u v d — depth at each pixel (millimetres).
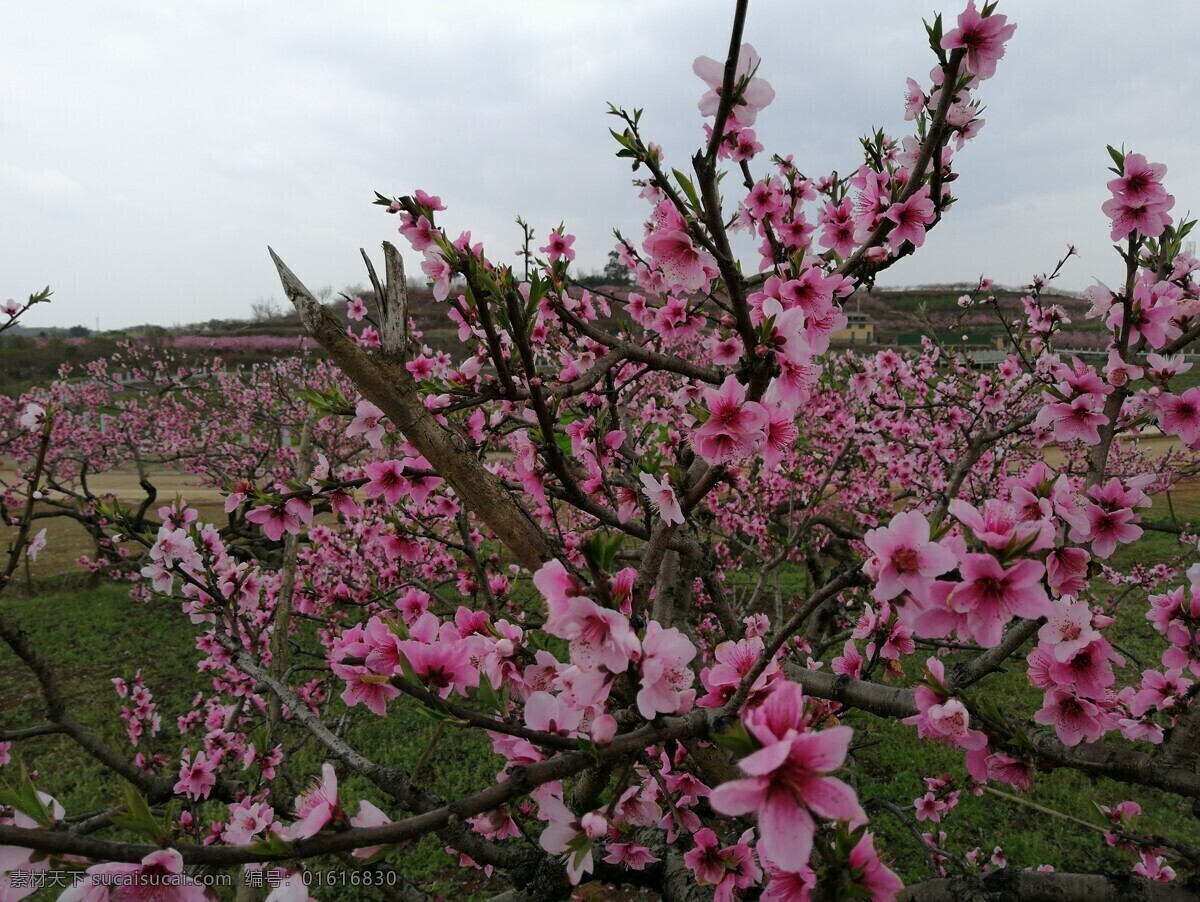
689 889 1716
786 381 1530
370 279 1626
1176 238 2102
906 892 1586
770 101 1490
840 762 755
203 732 5961
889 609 1827
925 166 1908
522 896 1469
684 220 1444
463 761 5594
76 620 8930
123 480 17672
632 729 1377
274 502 2135
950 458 6855
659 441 3389
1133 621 7539
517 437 2445
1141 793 5020
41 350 24391
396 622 1294
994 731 1351
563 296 2773
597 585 1027
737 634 2617
